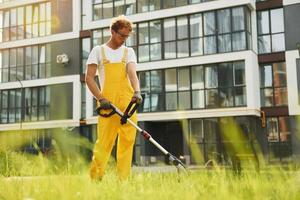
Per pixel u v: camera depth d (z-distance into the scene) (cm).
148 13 2103
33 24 2500
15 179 157
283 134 1886
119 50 383
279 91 1923
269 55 1945
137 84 372
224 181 122
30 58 2500
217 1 1947
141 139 2033
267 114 1920
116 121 363
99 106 360
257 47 1983
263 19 1994
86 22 2302
